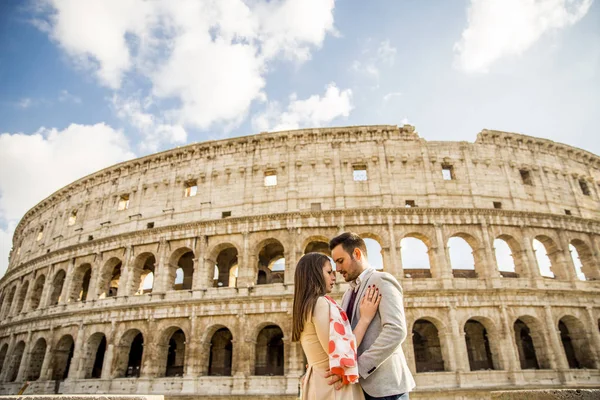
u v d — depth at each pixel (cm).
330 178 6181
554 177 6656
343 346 720
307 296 801
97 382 5553
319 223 5772
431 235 5688
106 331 5888
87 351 5950
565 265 5828
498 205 6116
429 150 6362
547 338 5197
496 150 6531
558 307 5441
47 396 1201
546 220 6038
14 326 7262
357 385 754
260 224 5888
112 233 6825
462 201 6041
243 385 4953
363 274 946
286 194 6141
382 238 5650
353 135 6469
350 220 5741
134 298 5991
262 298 5338
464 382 4769
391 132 6462
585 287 5700
